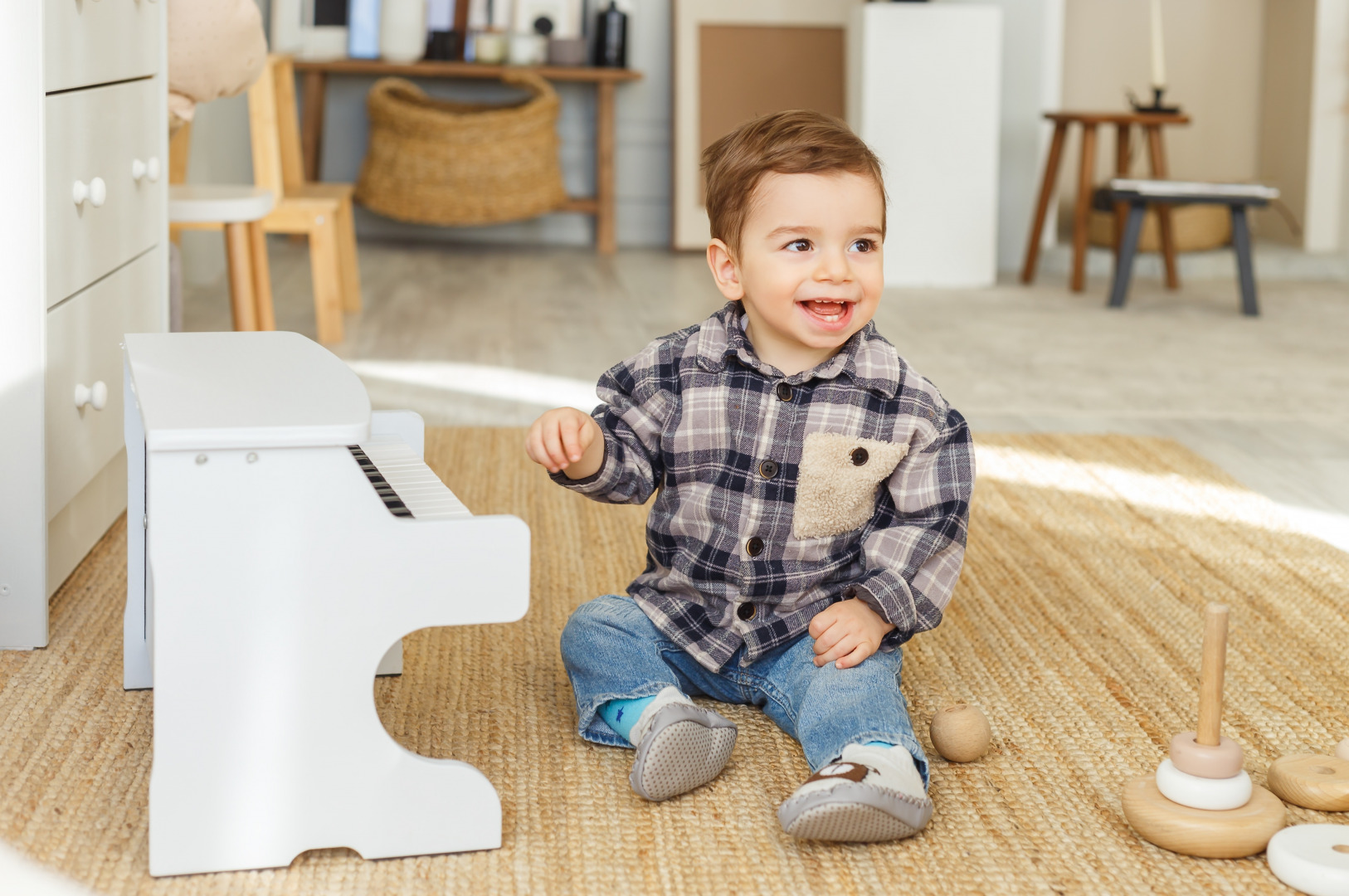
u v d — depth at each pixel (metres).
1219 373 2.49
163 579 0.75
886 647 0.98
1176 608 1.27
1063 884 0.78
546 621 1.22
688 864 0.80
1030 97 3.94
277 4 3.98
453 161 3.85
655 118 4.41
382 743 0.79
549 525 1.50
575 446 0.89
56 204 1.16
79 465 1.25
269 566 0.76
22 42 1.07
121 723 0.98
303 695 0.78
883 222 0.94
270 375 0.87
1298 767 0.90
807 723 0.90
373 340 2.61
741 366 0.97
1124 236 3.28
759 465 0.96
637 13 4.35
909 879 0.79
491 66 4.01
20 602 1.11
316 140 4.07
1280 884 0.78
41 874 0.77
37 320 1.09
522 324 2.85
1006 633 1.20
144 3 1.47
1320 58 3.90
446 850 0.81
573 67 4.14
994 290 3.57
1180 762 0.83
